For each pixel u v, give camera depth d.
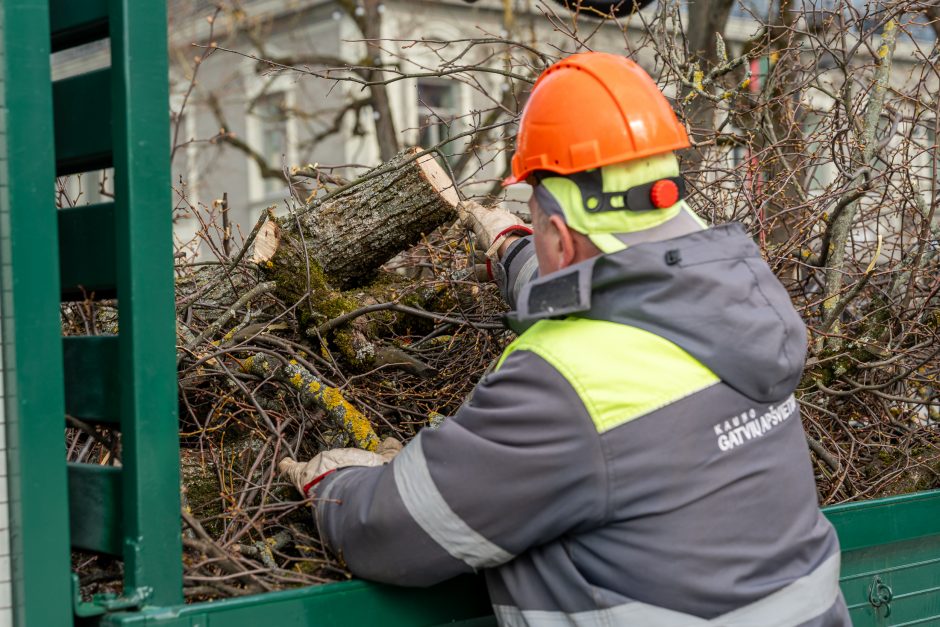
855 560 1.96
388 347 2.59
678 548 1.40
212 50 3.25
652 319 1.42
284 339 2.56
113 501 1.46
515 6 6.94
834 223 2.67
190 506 2.10
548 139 1.51
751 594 1.42
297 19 14.45
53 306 1.37
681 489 1.40
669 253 1.44
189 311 2.54
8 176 1.33
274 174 10.64
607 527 1.43
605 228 1.47
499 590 1.54
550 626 1.47
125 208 1.40
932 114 3.34
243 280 2.74
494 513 1.42
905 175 2.81
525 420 1.40
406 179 2.65
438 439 1.45
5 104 1.33
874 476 2.54
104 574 1.70
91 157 1.49
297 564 1.72
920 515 2.05
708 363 1.42
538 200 1.55
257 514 1.81
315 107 14.43
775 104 3.17
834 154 2.79
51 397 1.37
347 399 2.41
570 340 1.43
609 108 1.49
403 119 11.68
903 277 2.82
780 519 1.47
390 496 1.48
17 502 1.35
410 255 3.11
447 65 3.03
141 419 1.40
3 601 1.36
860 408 2.73
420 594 1.59
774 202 2.90
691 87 3.02
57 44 1.57
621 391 1.39
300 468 1.80
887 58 2.93
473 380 2.61
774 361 1.44
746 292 1.45
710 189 2.88
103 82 1.45
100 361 1.49
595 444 1.38
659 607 1.41
